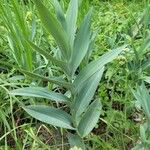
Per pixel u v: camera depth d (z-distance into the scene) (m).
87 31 0.38
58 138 0.47
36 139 0.42
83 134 0.39
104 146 0.42
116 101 0.51
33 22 0.55
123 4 0.71
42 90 0.39
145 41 0.50
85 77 0.38
